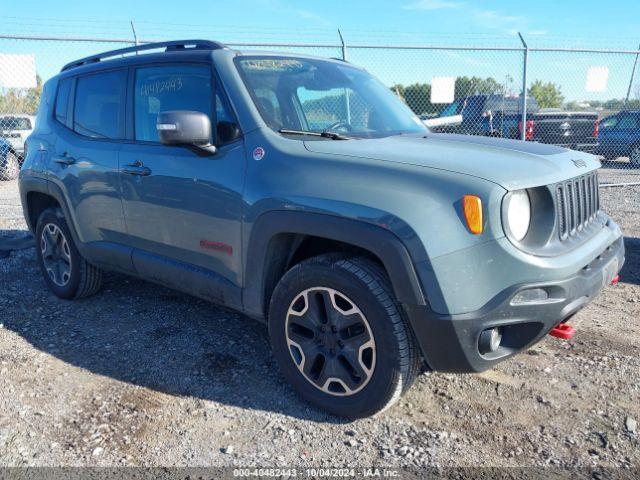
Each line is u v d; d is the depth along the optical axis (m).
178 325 4.00
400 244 2.38
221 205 3.02
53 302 4.52
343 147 2.82
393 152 2.73
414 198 2.41
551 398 2.95
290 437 2.66
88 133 4.06
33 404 2.94
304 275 2.73
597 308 4.25
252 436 2.67
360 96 3.76
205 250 3.19
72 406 2.93
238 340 3.74
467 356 2.42
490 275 2.36
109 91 3.92
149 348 3.63
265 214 2.79
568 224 2.68
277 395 3.03
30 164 4.56
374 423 2.76
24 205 4.77
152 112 3.56
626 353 3.45
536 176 2.52
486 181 2.39
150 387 3.13
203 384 3.16
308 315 2.78
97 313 4.25
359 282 2.54
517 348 2.56
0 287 4.90
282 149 2.86
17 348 3.62
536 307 2.43
